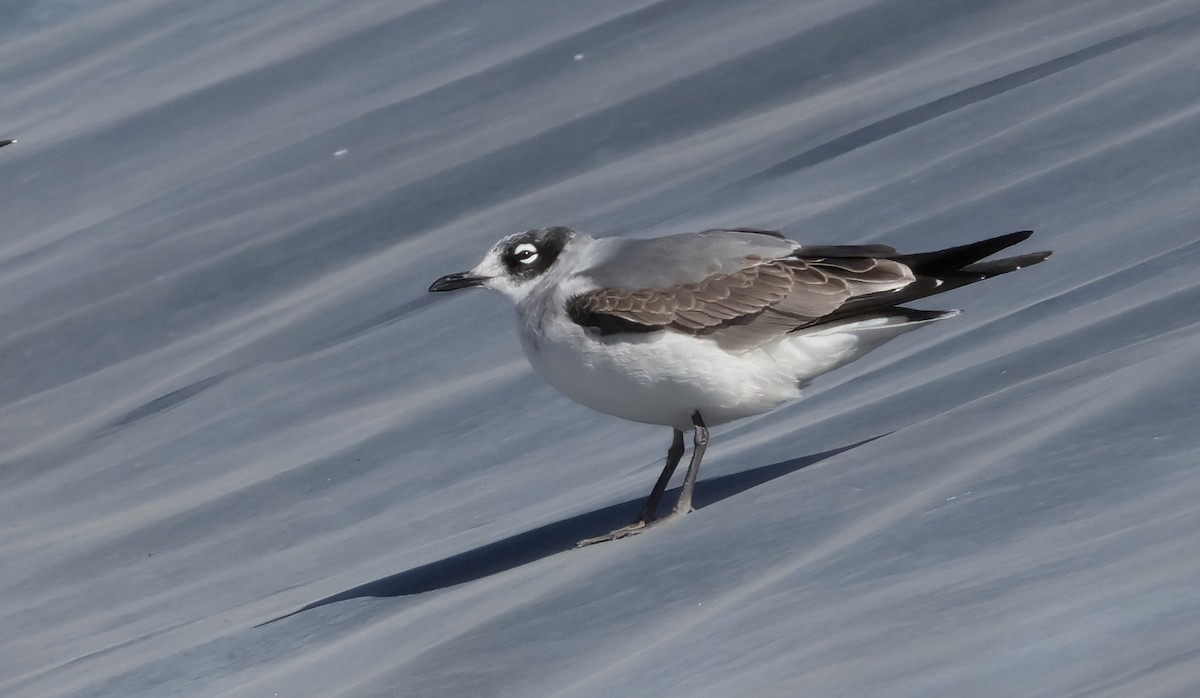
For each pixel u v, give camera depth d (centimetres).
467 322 1708
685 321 997
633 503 1120
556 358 1031
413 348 1675
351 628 1020
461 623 909
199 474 1553
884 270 1016
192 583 1308
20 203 2419
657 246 1041
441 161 2119
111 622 1263
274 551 1327
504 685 795
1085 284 1229
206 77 2686
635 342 1002
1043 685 577
